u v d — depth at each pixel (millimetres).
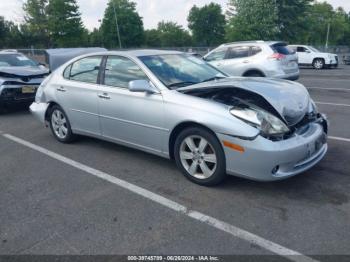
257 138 3402
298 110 3775
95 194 3879
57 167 4738
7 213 3533
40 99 5988
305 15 37594
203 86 4070
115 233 3107
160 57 4766
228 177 4113
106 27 66250
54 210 3555
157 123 4168
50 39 43250
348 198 3559
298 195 3652
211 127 3633
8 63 9086
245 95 3928
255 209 3410
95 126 5086
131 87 4082
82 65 5297
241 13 34781
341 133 5832
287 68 9992
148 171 4465
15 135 6449
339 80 13898
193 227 3154
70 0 42750
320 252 2756
